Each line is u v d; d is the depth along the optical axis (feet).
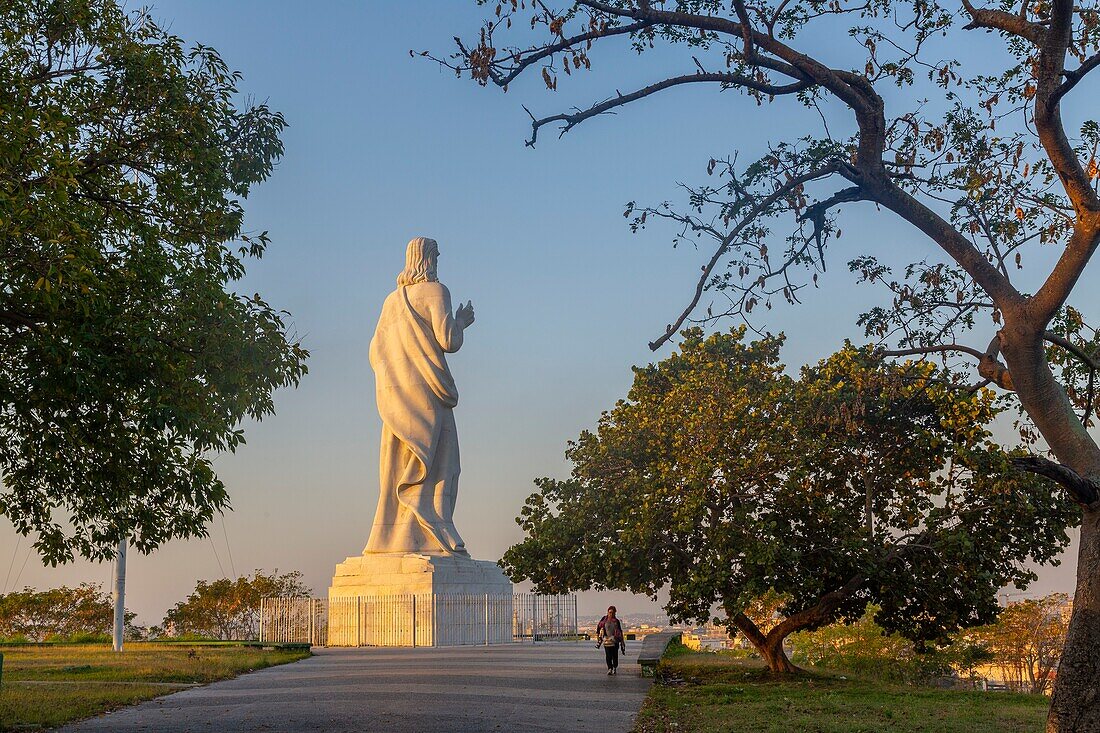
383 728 60.44
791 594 90.12
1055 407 45.42
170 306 63.93
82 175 64.18
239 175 70.38
